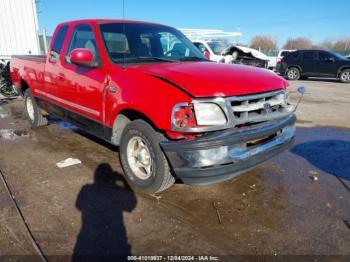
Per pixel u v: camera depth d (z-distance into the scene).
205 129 2.89
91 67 3.99
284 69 19.44
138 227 2.93
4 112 8.01
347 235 2.85
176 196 3.51
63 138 5.59
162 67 3.51
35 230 2.86
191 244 2.71
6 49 12.33
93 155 4.74
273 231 2.90
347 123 7.15
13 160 4.52
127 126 3.54
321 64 18.00
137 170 3.62
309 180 3.98
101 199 3.43
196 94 2.88
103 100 3.80
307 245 2.71
